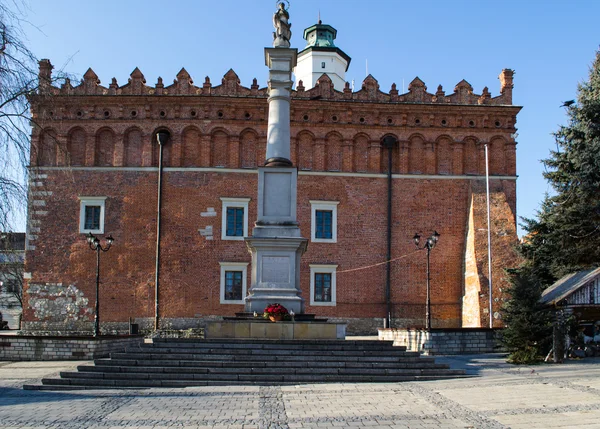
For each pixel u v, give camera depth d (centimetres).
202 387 1636
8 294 5884
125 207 3897
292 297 2183
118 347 2584
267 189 2269
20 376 1912
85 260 3847
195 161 3956
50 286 3828
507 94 4072
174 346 1889
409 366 1819
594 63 2981
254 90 4031
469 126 4041
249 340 1920
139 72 4003
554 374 1842
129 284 3828
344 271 3891
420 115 4044
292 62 2400
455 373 1811
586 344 2355
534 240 3042
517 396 1438
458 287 3916
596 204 2631
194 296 3822
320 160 3984
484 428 1112
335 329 2011
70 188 3906
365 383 1695
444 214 3975
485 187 3972
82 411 1304
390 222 3941
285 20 2420
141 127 3962
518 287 2275
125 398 1471
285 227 2236
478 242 3788
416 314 3872
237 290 3850
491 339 2656
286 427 1140
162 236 3869
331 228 3938
